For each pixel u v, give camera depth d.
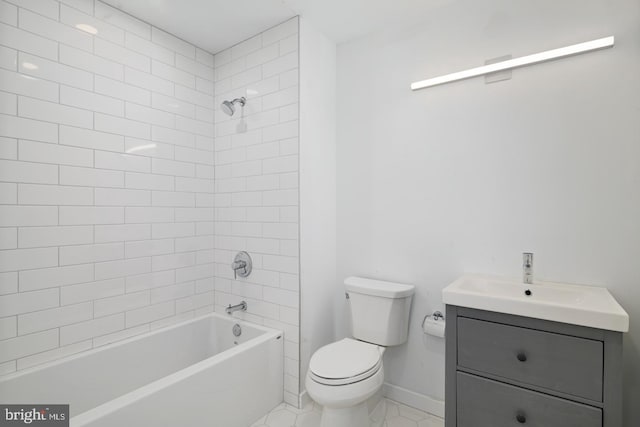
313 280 2.18
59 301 1.72
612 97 1.51
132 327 2.04
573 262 1.59
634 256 1.47
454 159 1.92
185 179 2.35
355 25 2.17
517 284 1.62
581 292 1.47
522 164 1.72
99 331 1.88
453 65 1.93
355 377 1.54
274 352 2.05
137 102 2.07
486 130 1.82
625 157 1.49
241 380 1.83
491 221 1.81
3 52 1.53
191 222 2.39
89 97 1.84
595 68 1.54
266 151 2.22
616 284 1.50
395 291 1.90
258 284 2.27
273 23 2.14
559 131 1.62
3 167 1.53
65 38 1.74
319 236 2.24
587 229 1.56
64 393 1.69
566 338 1.23
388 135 2.17
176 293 2.29
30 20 1.62
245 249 2.34
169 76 2.25
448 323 1.49
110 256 1.94
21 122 1.59
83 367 1.77
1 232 1.53
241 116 2.37
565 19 1.62
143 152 2.10
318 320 2.22
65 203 1.74
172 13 2.03
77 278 1.79
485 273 1.83
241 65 2.37
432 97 2.00
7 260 1.54
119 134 1.98
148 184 2.13
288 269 2.11
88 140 1.83
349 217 2.35
